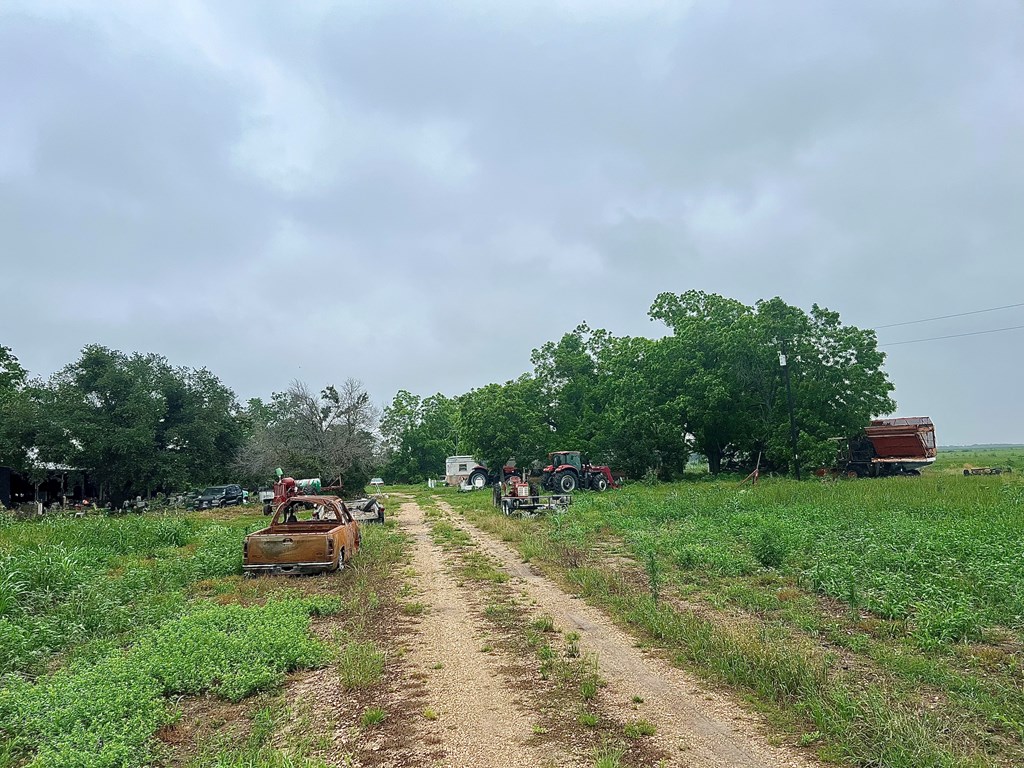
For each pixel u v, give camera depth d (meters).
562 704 5.84
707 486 34.09
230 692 6.04
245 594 10.82
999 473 38.91
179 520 19.58
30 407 38.06
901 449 41.03
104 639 7.99
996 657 6.71
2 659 7.03
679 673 6.65
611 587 10.62
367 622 8.99
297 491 25.59
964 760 4.38
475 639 8.09
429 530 21.59
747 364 42.75
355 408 39.22
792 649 6.69
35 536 15.01
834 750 4.68
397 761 4.77
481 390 50.88
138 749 4.86
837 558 11.33
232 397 46.59
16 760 4.76
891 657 6.64
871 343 41.03
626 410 45.19
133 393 40.44
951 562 10.55
